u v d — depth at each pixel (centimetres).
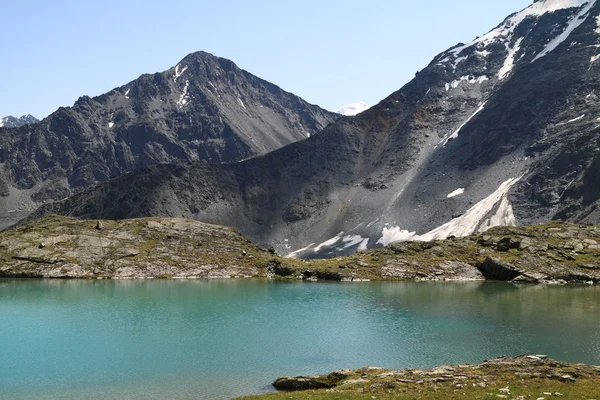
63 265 16550
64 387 5906
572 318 9712
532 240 17362
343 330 8762
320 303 11588
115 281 15600
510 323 9300
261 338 8231
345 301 11825
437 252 17750
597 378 4978
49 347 7619
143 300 11950
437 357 7094
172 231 19488
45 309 10694
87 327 9000
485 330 8725
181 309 10806
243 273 17250
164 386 5938
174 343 7881
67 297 12300
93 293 12975
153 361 6931
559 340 7981
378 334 8475
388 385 5053
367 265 17112
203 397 5575
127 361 6938
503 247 17325
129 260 17225
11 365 6744
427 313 10312
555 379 4956
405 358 7062
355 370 6050
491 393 4556
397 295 12812
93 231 18738
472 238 18700
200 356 7156
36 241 17725
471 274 16250
